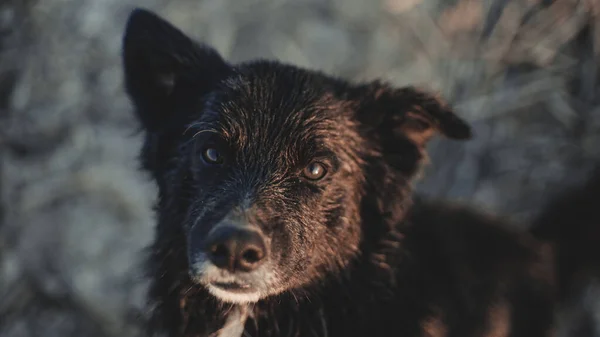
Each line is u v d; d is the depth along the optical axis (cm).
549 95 105
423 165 79
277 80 74
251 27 113
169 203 76
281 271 70
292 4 116
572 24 102
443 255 86
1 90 104
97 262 97
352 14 117
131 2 109
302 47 113
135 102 78
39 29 104
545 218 99
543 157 106
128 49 76
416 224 86
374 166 78
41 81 104
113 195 100
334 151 73
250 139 71
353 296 77
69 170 101
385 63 113
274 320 78
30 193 100
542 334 94
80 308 97
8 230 99
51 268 98
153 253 78
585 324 103
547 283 94
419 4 113
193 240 69
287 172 72
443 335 81
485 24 103
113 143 102
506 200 106
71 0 106
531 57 104
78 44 105
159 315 79
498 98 105
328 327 77
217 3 112
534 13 103
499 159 107
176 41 78
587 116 104
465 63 107
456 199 101
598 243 98
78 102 104
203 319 78
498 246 91
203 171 72
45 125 103
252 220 68
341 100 76
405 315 79
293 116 72
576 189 99
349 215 75
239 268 68
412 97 77
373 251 78
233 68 77
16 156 103
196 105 76
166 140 77
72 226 98
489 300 88
